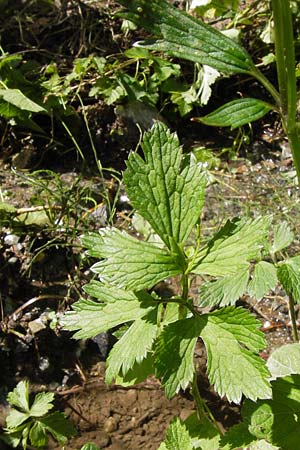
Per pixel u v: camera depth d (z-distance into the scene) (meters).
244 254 0.50
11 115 0.78
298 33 0.82
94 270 0.50
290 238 0.56
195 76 0.82
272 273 0.55
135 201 0.51
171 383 0.49
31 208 0.74
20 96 0.77
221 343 0.49
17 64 0.83
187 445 0.51
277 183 0.78
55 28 0.87
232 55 0.47
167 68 0.82
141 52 0.81
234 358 0.49
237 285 0.55
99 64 0.82
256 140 0.83
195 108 0.83
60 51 0.86
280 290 0.69
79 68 0.81
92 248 0.51
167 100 0.83
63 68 0.85
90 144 0.82
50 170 0.80
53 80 0.82
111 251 0.51
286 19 0.46
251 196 0.77
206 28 0.47
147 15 0.47
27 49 0.86
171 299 0.52
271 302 0.69
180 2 0.87
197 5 0.79
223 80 0.84
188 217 0.51
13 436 0.60
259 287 0.54
